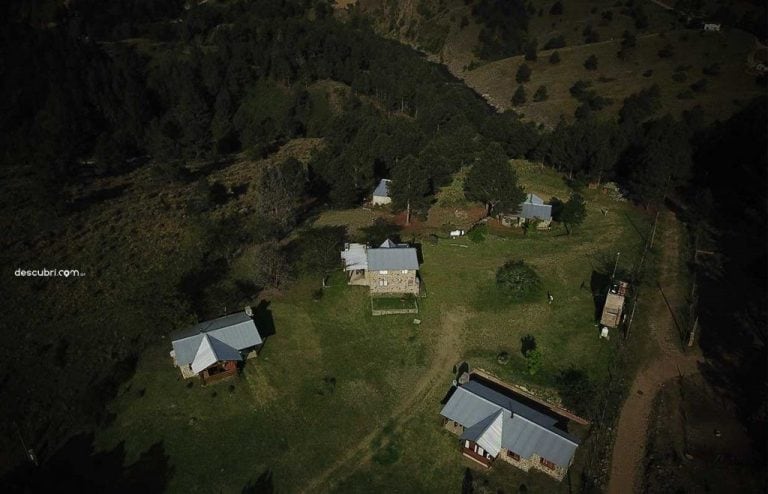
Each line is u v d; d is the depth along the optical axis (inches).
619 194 4163.4
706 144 4274.1
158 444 2209.6
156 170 4611.2
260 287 3043.8
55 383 2507.4
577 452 2129.7
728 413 2247.8
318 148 5438.0
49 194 3838.6
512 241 3430.1
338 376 2502.5
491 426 2111.2
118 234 3676.2
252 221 3666.3
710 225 3656.5
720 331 2674.7
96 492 2044.8
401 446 2203.5
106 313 2918.3
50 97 6141.7
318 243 3191.4
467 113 6446.9
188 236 3607.3
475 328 2765.7
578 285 3046.3
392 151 4419.3
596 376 2469.2
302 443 2218.3
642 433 2197.3
